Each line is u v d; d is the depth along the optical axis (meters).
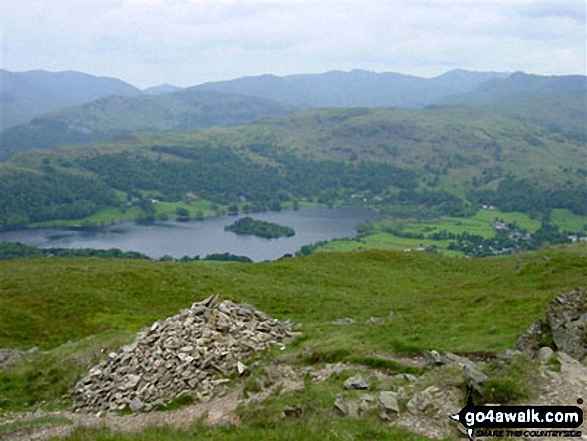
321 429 19.62
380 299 60.75
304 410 22.17
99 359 37.44
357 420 20.31
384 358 28.47
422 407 20.73
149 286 63.66
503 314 35.88
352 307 55.47
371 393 23.34
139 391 29.58
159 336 33.62
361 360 28.52
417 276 76.06
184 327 33.50
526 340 26.75
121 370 32.28
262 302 57.75
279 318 51.22
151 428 23.53
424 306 48.44
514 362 21.84
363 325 37.31
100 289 61.22
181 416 25.84
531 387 20.33
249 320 35.81
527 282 54.91
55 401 33.22
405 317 38.44
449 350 28.86
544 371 21.06
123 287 62.59
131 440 21.03
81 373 35.88
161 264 76.50
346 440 18.66
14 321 51.53
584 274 53.19
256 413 22.84
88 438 22.19
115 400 29.81
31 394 35.38
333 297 60.12
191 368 29.84
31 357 41.59
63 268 70.38
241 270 75.75
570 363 22.12
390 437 18.67
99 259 81.69
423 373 25.66
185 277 67.69
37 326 51.22
